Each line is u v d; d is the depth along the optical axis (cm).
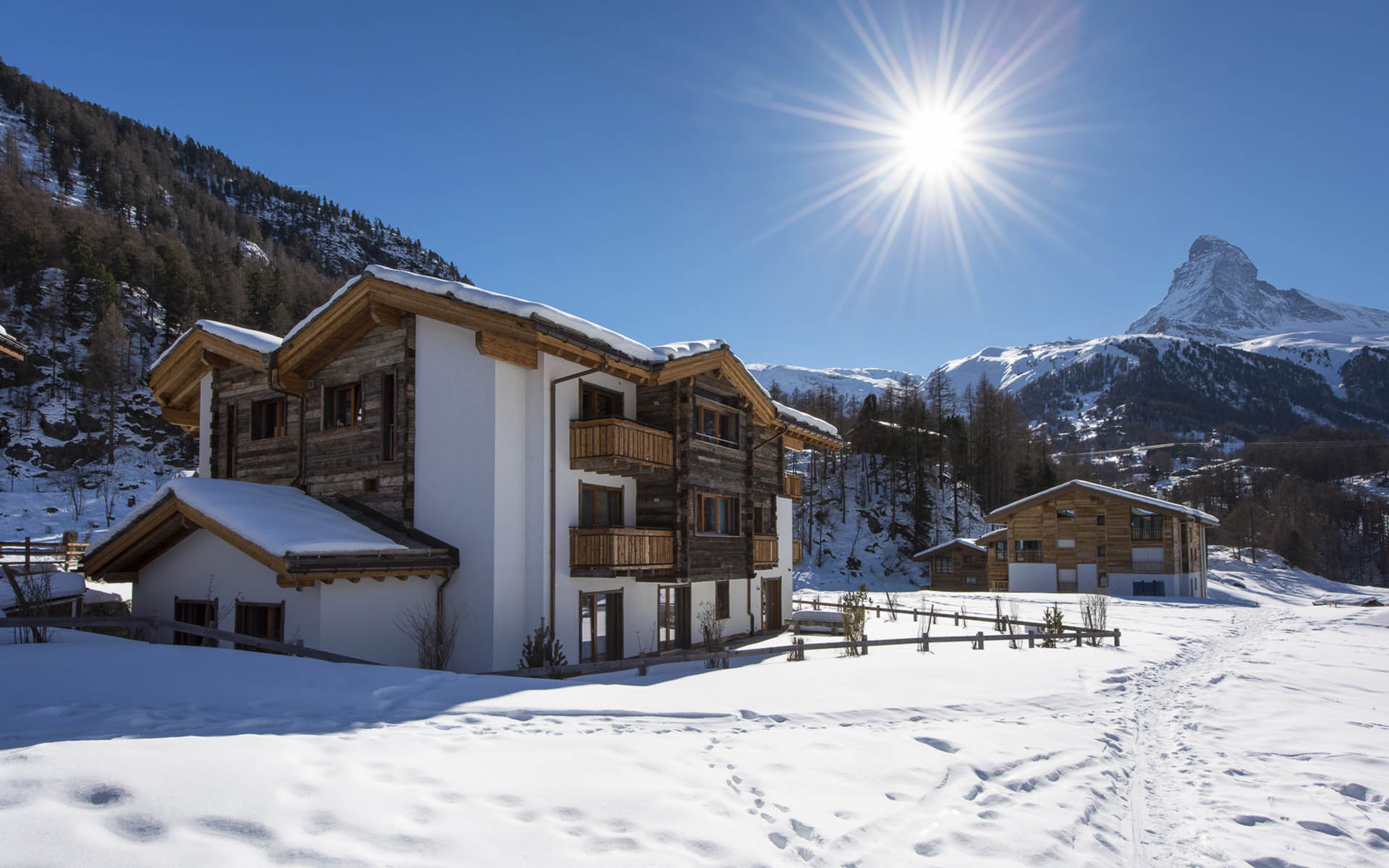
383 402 1802
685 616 2188
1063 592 5131
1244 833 667
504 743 727
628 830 525
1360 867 597
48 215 10056
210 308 9619
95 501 6375
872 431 7900
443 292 1655
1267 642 2458
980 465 8231
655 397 2053
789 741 830
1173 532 4953
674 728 883
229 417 2086
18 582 1488
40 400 7162
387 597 1562
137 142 18300
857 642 1644
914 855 546
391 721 838
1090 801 718
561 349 1684
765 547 2439
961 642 2177
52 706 827
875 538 6869
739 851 513
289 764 571
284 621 1481
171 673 1004
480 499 1650
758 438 2548
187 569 1659
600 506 1903
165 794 475
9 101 16188
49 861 385
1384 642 2517
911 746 841
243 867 408
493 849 472
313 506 1723
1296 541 8788
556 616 1706
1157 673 1645
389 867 432
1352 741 1030
